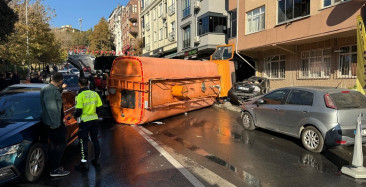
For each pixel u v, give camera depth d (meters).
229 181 4.25
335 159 5.36
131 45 47.16
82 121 4.75
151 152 5.71
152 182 4.18
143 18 42.47
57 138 4.39
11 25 12.70
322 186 4.11
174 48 29.38
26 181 4.16
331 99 5.61
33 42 22.09
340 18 10.95
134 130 7.87
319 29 11.94
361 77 8.95
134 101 8.56
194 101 11.24
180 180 4.25
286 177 4.44
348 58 11.89
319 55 13.42
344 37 11.99
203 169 4.74
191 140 6.77
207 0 20.94
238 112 11.39
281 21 14.12
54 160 4.37
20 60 19.36
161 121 9.40
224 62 13.42
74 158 5.37
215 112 11.43
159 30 34.53
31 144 4.15
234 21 18.92
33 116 4.73
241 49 17.14
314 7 12.13
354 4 10.34
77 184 4.11
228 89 13.47
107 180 4.26
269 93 7.45
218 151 5.86
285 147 6.20
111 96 9.09
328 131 5.43
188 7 24.56
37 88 5.83
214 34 21.05
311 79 13.83
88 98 4.86
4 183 3.74
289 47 14.79
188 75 10.65
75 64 48.34
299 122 6.16
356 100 5.79
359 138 4.57
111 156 5.45
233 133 7.58
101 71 18.27
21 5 22.62
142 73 8.34
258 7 15.71
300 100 6.33
